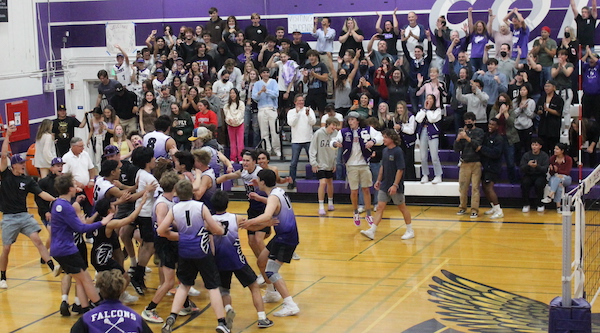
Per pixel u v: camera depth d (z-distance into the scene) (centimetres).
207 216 763
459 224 1325
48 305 922
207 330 818
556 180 1370
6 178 995
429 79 1683
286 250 842
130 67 1875
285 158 1730
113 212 866
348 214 1430
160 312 878
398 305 888
